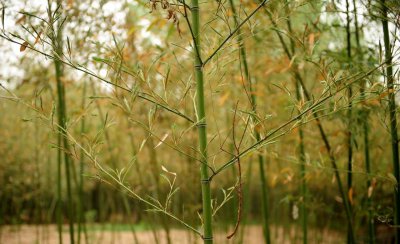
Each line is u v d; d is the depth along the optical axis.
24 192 6.23
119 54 1.61
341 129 2.50
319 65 1.80
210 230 1.52
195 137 3.63
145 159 4.55
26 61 2.86
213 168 1.53
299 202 3.09
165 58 2.01
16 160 5.70
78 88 3.08
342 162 2.96
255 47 2.66
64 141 2.91
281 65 2.47
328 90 1.51
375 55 2.15
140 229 8.26
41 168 6.29
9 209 7.66
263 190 3.09
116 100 1.71
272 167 4.43
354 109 2.26
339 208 4.73
